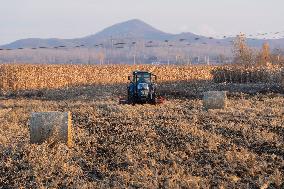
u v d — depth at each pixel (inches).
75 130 1466.5
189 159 1092.5
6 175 989.2
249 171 1007.6
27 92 3698.3
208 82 4576.8
